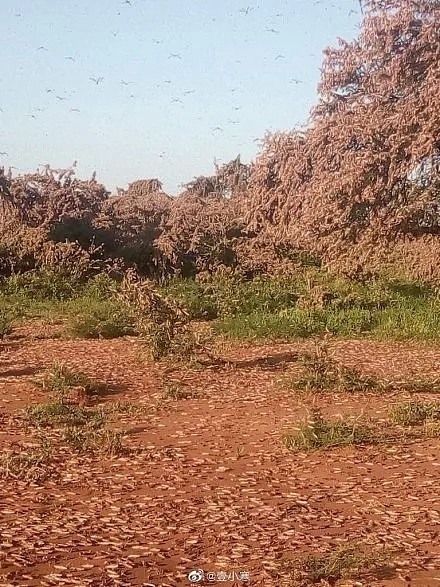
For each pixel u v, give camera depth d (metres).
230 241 25.03
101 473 7.21
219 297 19.48
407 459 7.62
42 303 20.84
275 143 10.91
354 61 10.47
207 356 13.07
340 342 15.41
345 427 8.37
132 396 10.52
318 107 10.80
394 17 10.00
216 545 5.46
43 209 26.34
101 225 26.95
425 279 12.14
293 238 10.86
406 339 15.59
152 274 25.84
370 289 18.66
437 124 9.32
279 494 6.61
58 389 10.48
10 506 6.29
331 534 5.66
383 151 9.71
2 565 5.10
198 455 7.80
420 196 9.98
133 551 5.36
